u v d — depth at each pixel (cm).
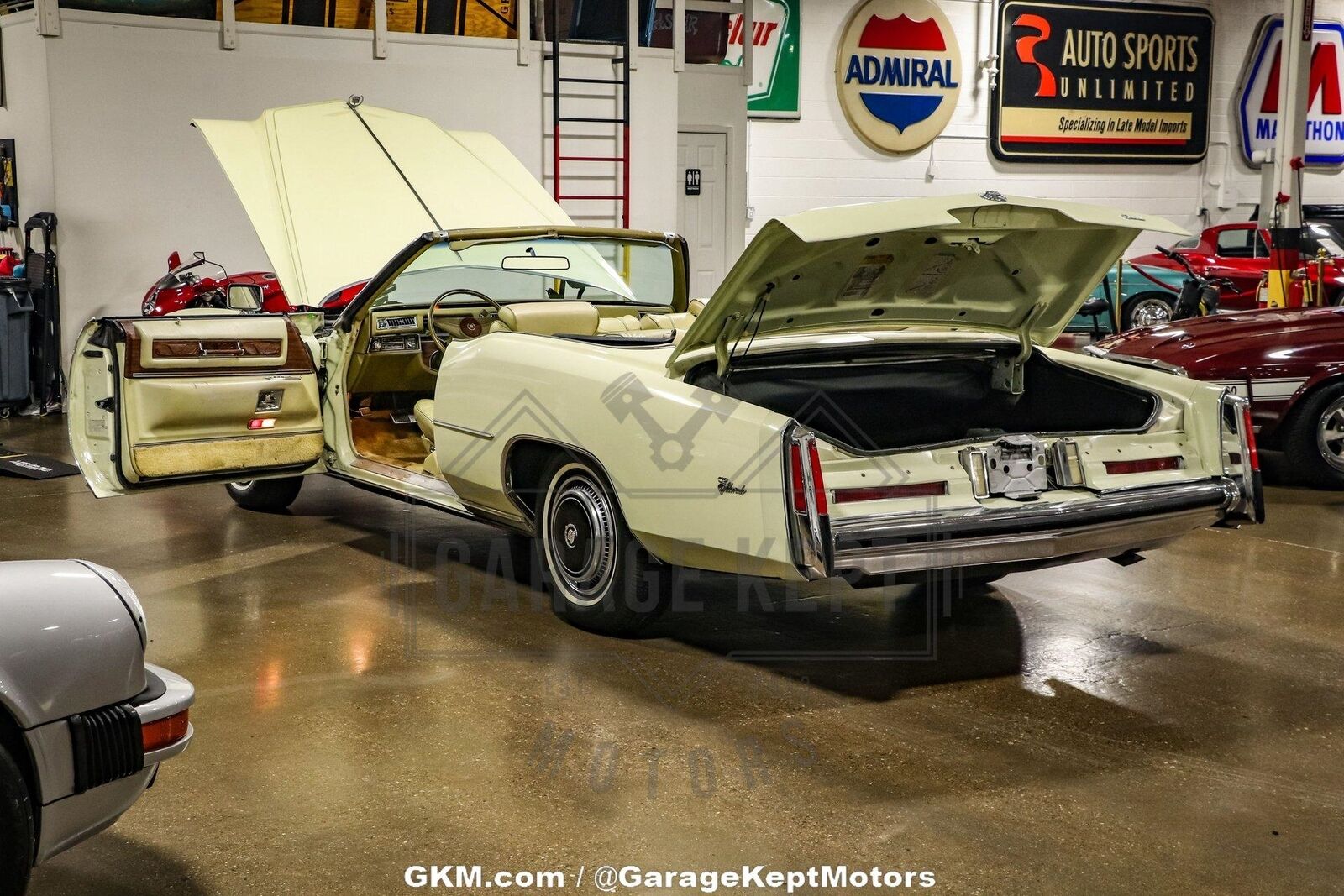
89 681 224
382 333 568
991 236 399
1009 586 498
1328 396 681
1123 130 1906
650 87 1201
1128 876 266
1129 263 1495
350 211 589
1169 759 329
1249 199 1997
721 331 394
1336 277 1293
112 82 991
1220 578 510
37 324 987
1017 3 1816
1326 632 438
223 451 509
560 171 1177
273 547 552
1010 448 382
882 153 1792
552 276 562
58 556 532
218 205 1039
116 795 229
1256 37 1952
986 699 372
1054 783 313
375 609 456
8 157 1052
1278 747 338
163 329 488
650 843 278
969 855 274
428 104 1109
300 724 345
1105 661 407
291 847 274
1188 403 423
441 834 281
